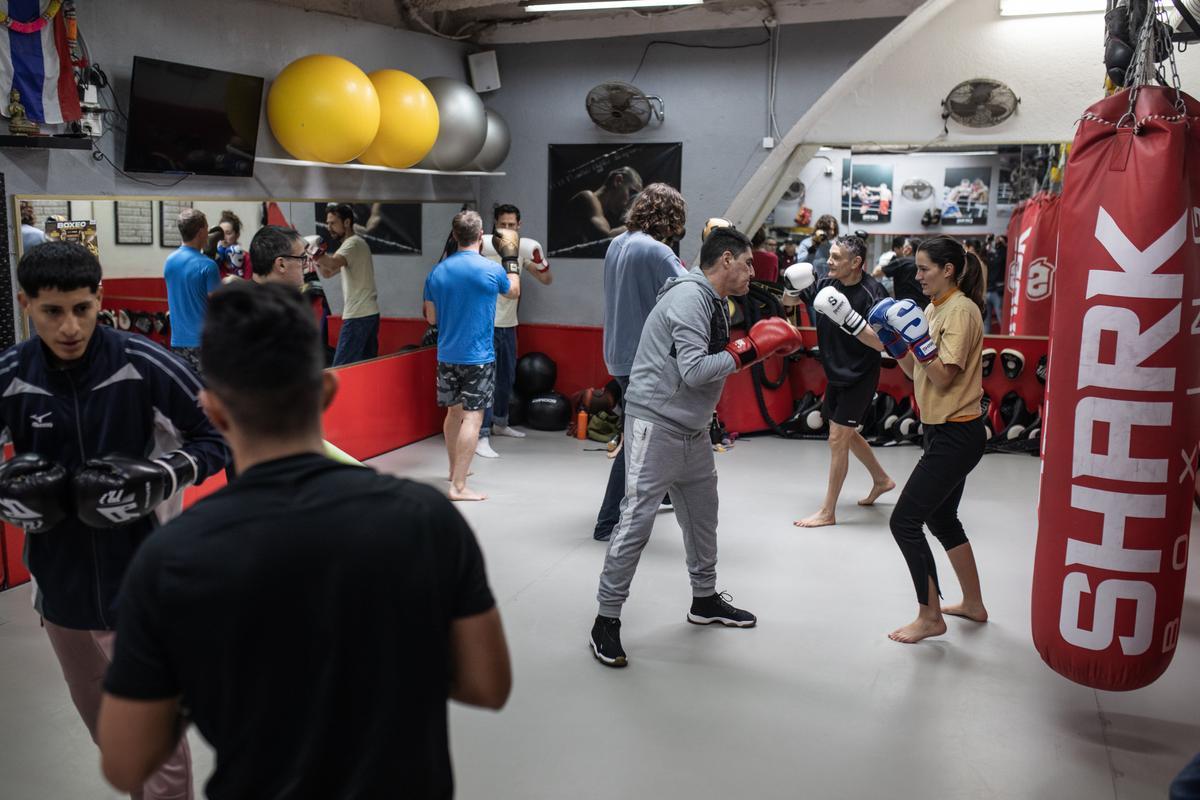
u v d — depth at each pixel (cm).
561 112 692
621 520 329
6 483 186
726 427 669
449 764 125
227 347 115
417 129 577
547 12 677
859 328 361
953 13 621
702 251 322
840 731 289
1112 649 261
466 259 503
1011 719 297
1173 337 245
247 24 528
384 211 629
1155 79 256
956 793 258
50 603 204
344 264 593
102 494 185
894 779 264
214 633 110
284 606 110
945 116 631
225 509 113
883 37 607
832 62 625
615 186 689
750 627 361
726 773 266
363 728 114
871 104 648
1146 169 243
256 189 536
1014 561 436
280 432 118
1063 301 261
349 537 113
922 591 347
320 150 529
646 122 661
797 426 674
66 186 439
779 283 709
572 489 544
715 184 667
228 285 121
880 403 651
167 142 468
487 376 516
